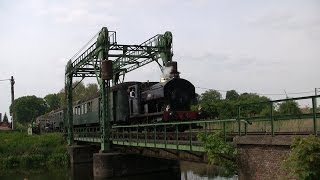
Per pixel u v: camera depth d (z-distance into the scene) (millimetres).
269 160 12727
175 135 20344
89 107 39781
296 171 10766
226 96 83500
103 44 29875
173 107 25109
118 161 30094
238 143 14164
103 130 30859
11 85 62594
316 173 10555
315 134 11539
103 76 29953
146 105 27703
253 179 13453
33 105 141375
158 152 23562
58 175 35375
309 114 11758
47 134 54094
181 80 25688
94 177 30656
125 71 35844
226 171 14750
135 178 29438
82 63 36125
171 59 29578
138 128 26203
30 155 43812
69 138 44531
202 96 81688
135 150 27578
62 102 106375
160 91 25359
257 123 20469
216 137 15016
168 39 29641
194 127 23781
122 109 30562
